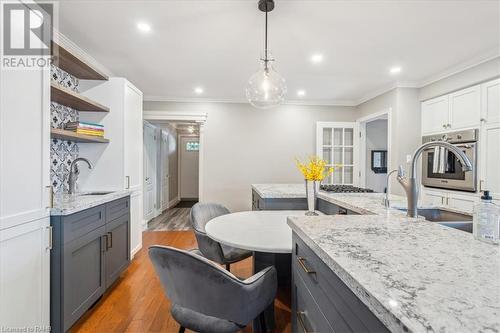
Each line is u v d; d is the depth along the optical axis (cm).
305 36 236
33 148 141
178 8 193
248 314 115
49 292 154
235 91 417
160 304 208
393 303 47
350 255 73
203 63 300
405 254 74
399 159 364
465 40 244
